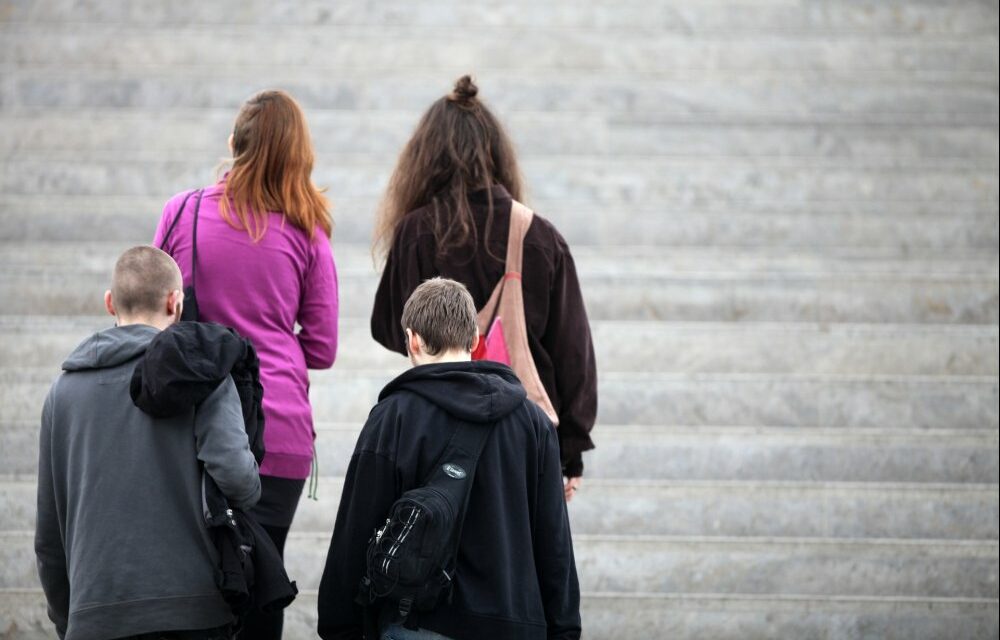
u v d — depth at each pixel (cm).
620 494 1781
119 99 2480
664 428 1892
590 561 1691
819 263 2184
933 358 1988
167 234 1315
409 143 1371
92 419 1100
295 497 1304
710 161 2406
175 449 1091
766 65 2623
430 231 1316
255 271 1302
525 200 1430
